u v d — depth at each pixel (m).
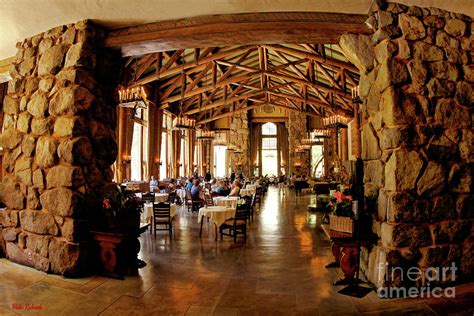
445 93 3.08
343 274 3.52
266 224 6.87
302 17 3.33
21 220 3.72
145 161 12.26
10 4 3.44
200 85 14.50
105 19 3.58
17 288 3.09
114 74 4.08
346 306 2.70
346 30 3.32
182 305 2.73
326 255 4.35
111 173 4.05
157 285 3.20
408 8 3.15
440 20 3.18
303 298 2.88
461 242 3.02
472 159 3.08
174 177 14.82
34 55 3.92
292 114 20.92
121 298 2.88
